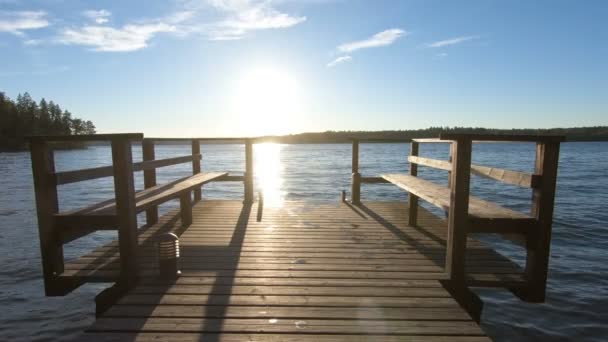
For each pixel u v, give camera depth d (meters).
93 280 3.50
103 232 11.37
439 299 3.06
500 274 3.66
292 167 39.12
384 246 4.63
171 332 2.53
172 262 3.47
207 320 2.69
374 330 2.56
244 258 4.12
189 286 3.30
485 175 3.97
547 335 5.37
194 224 5.85
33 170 3.31
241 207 7.41
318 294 3.14
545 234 3.30
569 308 6.16
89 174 3.50
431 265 3.92
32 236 10.99
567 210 13.98
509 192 19.39
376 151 89.69
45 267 3.46
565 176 26.98
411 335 2.51
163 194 4.35
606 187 20.75
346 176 28.84
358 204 7.78
